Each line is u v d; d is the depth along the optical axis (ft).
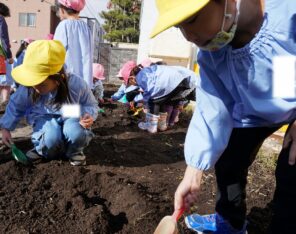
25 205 7.38
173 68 15.89
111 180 8.79
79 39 12.44
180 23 4.06
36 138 9.62
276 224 5.12
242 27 4.61
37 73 8.32
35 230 6.68
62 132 9.74
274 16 4.62
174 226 5.06
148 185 9.30
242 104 5.41
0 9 18.12
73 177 8.72
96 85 21.04
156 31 3.88
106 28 122.42
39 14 81.76
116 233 6.96
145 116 16.03
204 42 4.46
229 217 6.89
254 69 4.84
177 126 17.13
